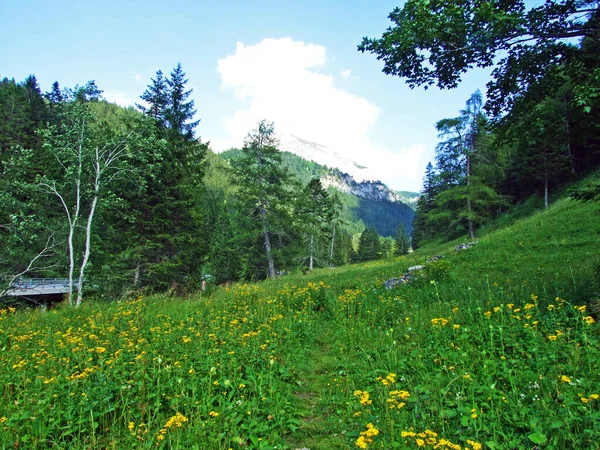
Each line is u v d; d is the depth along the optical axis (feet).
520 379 14.87
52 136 61.77
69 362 19.51
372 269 77.87
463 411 12.64
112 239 66.44
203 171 80.18
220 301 41.96
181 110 79.05
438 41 21.94
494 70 24.84
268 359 20.68
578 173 104.94
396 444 11.20
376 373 18.52
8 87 153.79
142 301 41.73
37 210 65.46
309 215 104.47
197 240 72.18
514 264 49.01
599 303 21.02
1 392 15.90
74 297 59.47
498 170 106.63
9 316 37.60
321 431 14.35
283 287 54.39
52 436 13.02
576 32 20.99
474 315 25.40
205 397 15.33
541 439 10.31
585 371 14.64
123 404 14.84
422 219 207.21
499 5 22.13
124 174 63.67
